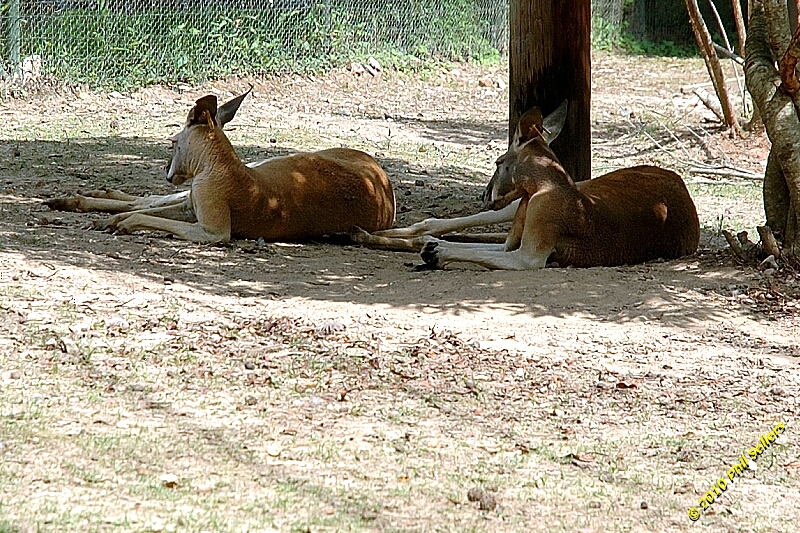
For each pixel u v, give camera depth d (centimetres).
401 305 1016
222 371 795
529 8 1403
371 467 641
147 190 1513
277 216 1254
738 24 2452
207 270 1105
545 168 1168
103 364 790
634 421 755
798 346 948
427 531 558
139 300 964
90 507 555
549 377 834
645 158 2212
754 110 2298
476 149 2236
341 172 1302
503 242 1288
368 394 771
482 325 959
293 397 753
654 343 934
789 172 1123
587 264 1171
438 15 3250
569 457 681
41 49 2448
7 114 2208
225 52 2730
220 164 1217
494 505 596
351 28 3033
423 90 2975
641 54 3841
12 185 1491
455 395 783
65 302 936
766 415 780
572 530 576
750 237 1478
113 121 2203
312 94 2759
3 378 744
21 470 595
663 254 1217
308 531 547
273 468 629
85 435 654
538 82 1411
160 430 675
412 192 1694
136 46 2575
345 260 1206
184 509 562
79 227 1239
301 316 951
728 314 1023
